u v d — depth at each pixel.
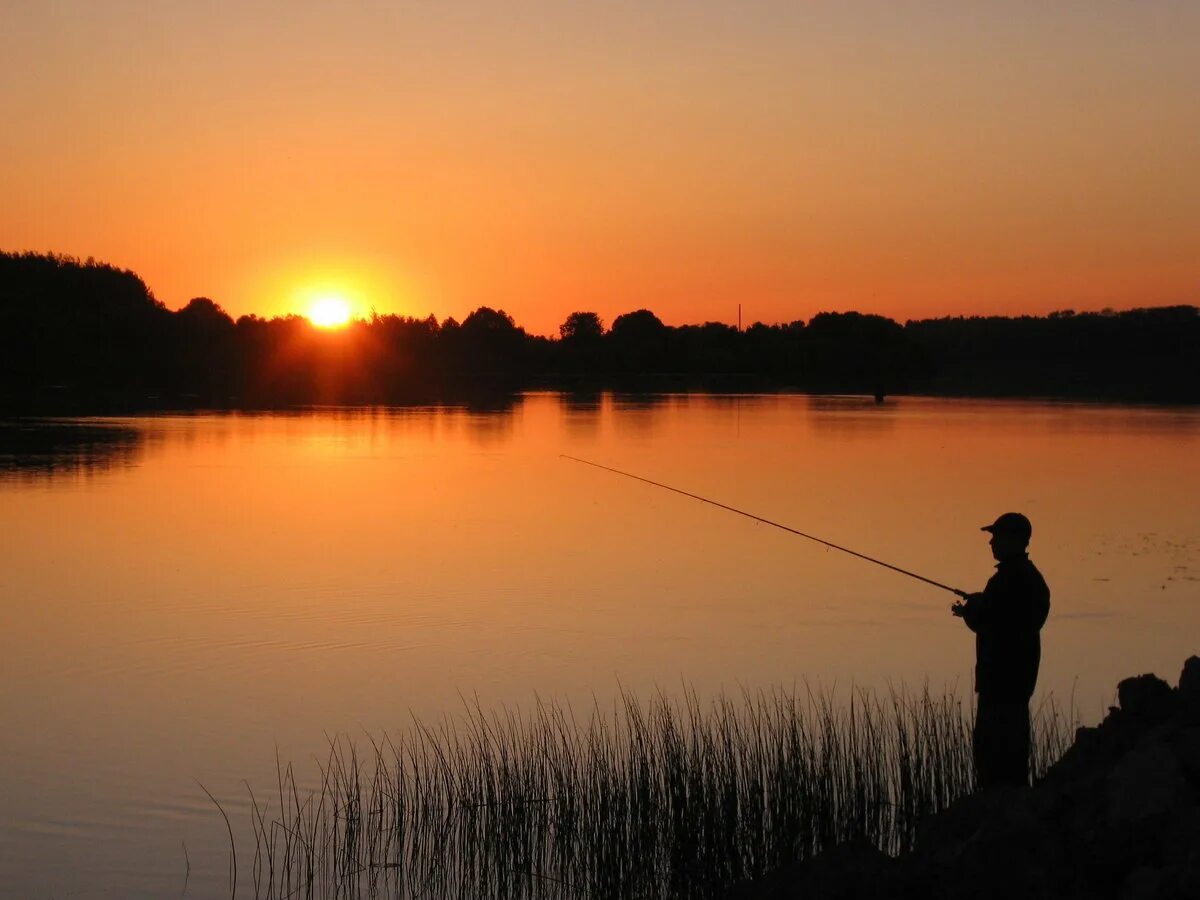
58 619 21.88
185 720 16.22
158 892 11.16
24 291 115.38
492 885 11.29
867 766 12.35
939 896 7.38
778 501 38.41
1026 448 57.78
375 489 40.72
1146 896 6.77
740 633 21.30
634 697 17.28
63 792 13.57
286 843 12.05
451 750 14.62
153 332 116.75
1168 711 8.98
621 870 11.37
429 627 21.58
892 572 27.09
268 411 84.38
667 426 73.50
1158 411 96.25
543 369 164.88
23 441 56.47
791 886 7.96
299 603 23.23
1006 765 10.16
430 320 165.88
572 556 28.70
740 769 12.24
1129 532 32.41
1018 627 10.15
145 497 38.12
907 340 145.50
